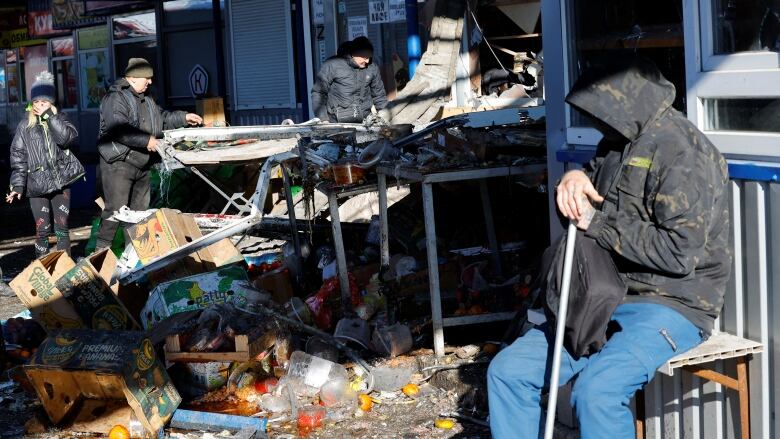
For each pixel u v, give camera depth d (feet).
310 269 23.30
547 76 15.72
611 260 10.86
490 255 19.99
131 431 15.31
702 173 10.52
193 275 19.43
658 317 10.71
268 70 51.42
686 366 11.43
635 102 10.80
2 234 41.75
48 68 85.10
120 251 27.81
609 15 14.30
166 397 15.64
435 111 34.50
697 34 12.34
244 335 16.78
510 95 35.32
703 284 10.90
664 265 10.49
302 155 21.94
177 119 30.42
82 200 49.67
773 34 11.33
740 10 11.73
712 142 12.11
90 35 76.28
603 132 11.28
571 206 10.79
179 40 59.77
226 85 54.44
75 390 15.40
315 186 20.76
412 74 37.70
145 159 29.19
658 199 10.53
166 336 17.25
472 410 15.84
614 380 10.40
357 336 18.65
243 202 31.86
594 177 11.55
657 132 10.77
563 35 15.16
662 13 13.52
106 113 28.55
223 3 54.34
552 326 11.14
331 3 42.83
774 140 11.23
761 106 11.54
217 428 15.51
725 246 10.99
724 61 11.97
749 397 11.59
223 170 31.58
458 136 18.95
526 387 11.25
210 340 17.17
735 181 11.69
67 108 83.35
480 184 19.85
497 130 20.10
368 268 20.95
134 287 21.06
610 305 10.63
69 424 15.76
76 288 18.88
